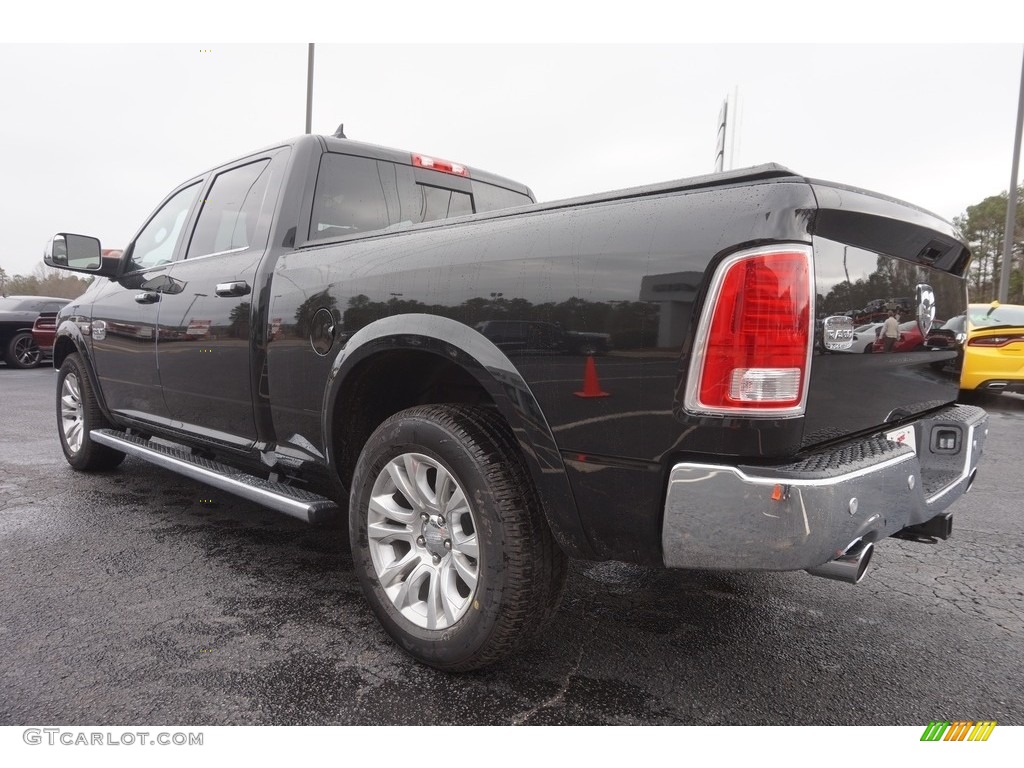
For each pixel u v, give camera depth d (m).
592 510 1.77
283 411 2.71
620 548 1.76
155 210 4.00
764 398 1.52
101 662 2.14
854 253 1.80
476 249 2.03
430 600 2.10
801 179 1.60
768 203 1.54
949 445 2.34
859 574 1.70
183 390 3.29
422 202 3.51
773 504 1.50
